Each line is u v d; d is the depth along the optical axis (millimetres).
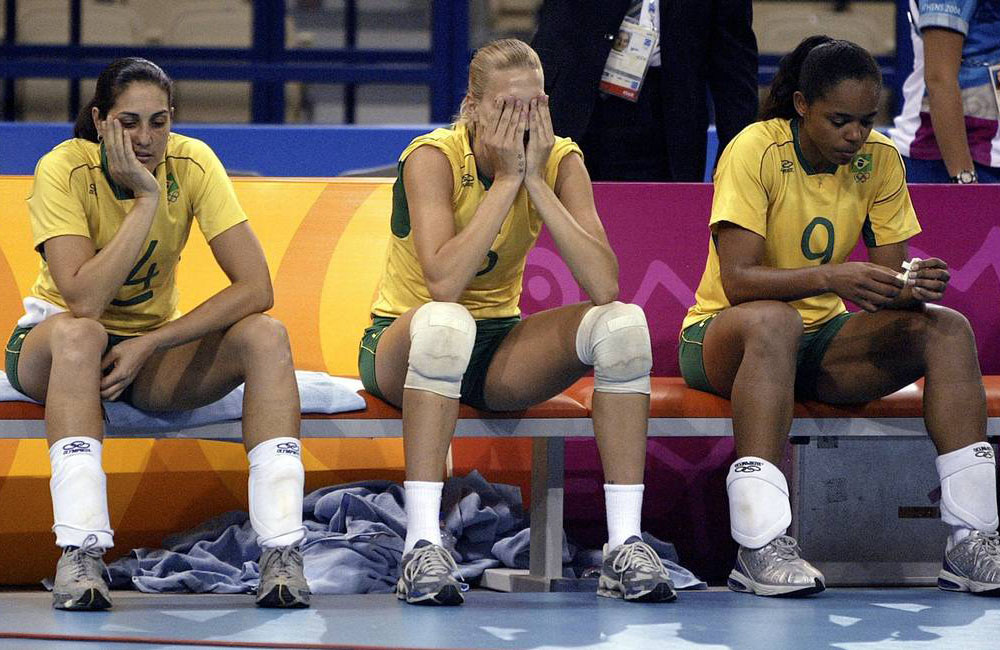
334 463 12602
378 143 18234
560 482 10852
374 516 11406
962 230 12789
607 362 9453
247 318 9703
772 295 10352
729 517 12789
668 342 12703
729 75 13906
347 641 7957
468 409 10242
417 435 9438
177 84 26891
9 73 26516
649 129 13805
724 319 10328
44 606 9227
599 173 13953
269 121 26984
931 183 13648
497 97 9555
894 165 10961
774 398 9945
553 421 10328
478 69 9750
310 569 10633
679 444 12758
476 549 11789
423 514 9461
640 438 9664
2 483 12031
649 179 13945
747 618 8891
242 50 26609
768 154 10664
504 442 12828
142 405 9828
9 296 12328
